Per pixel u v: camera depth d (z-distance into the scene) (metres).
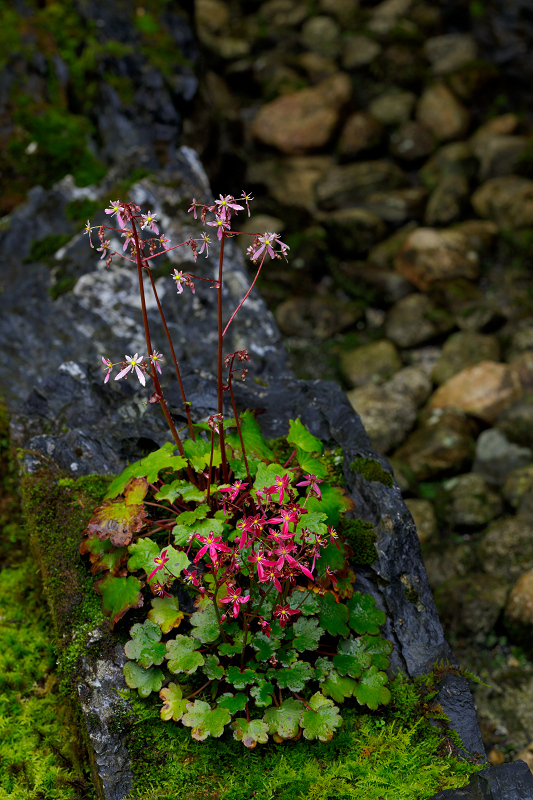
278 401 2.62
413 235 4.98
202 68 4.90
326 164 5.81
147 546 1.96
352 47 6.51
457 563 3.34
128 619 2.01
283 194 5.47
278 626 1.90
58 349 3.26
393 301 4.80
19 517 2.75
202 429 2.22
